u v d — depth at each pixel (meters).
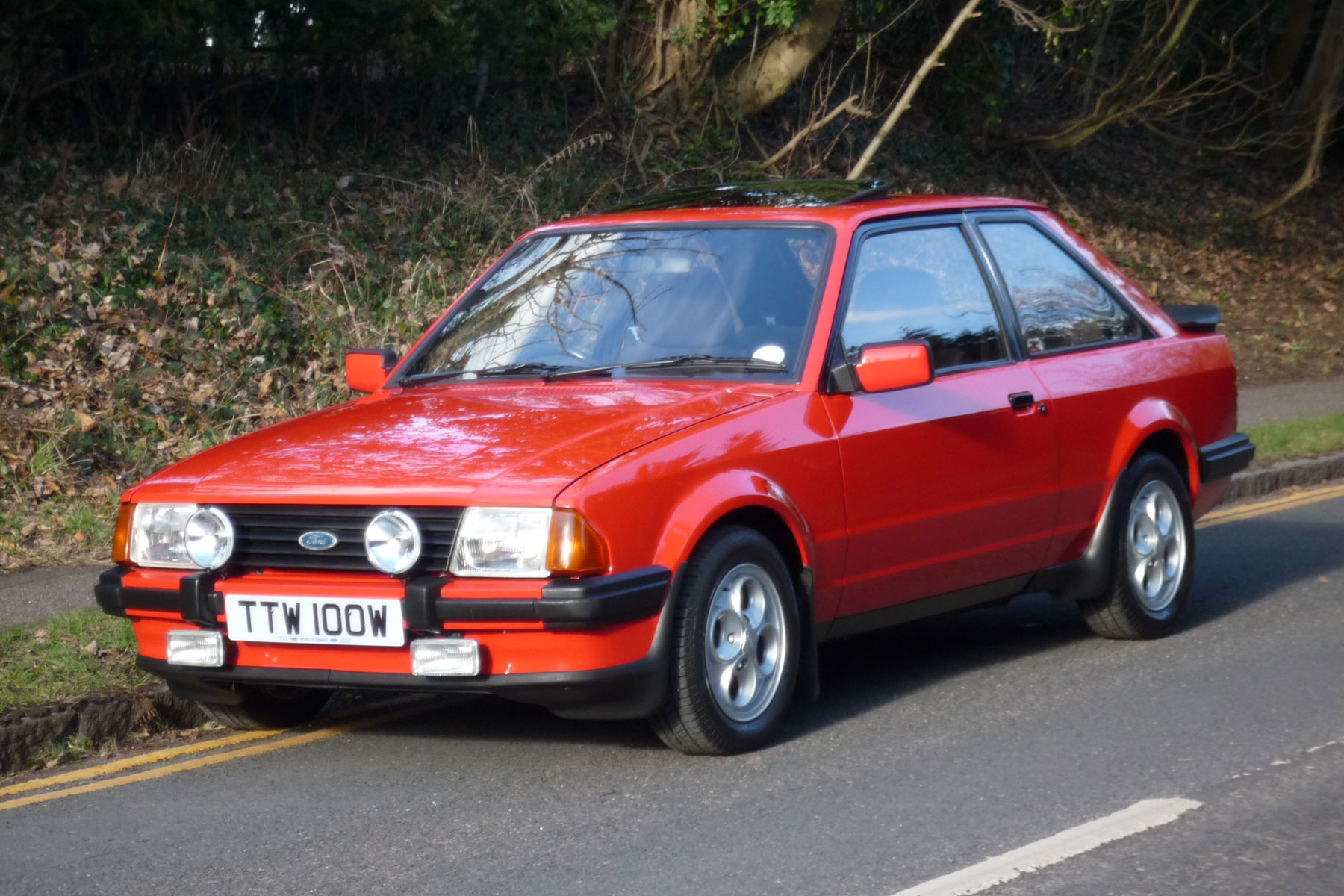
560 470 4.50
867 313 5.47
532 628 4.39
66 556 8.27
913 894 3.65
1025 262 6.33
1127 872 3.77
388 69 14.98
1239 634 6.57
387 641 4.47
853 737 5.09
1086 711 5.36
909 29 21.09
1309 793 4.36
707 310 5.47
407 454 4.75
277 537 4.68
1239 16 27.02
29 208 11.76
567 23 15.06
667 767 4.79
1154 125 26.77
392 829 4.29
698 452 4.73
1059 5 20.16
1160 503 6.58
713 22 17.25
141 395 10.41
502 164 15.59
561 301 5.76
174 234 12.16
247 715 5.41
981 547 5.73
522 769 4.84
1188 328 7.14
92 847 4.23
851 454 5.18
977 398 5.71
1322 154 26.17
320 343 11.77
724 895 3.69
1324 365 17.86
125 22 11.89
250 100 14.33
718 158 17.78
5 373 10.11
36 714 5.15
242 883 3.90
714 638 4.75
